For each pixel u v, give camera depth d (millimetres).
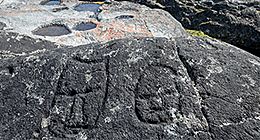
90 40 6945
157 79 3033
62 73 3225
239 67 3158
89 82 3119
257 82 3047
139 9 8844
